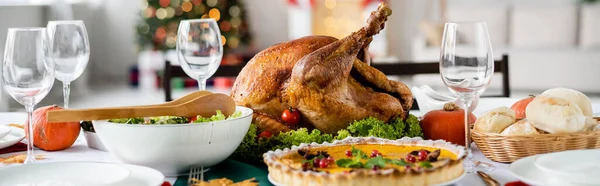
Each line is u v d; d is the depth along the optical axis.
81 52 1.82
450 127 1.70
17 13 6.22
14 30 1.54
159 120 1.51
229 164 1.56
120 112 1.45
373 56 7.21
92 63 8.20
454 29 1.45
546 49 6.54
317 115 1.66
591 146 1.52
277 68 1.72
